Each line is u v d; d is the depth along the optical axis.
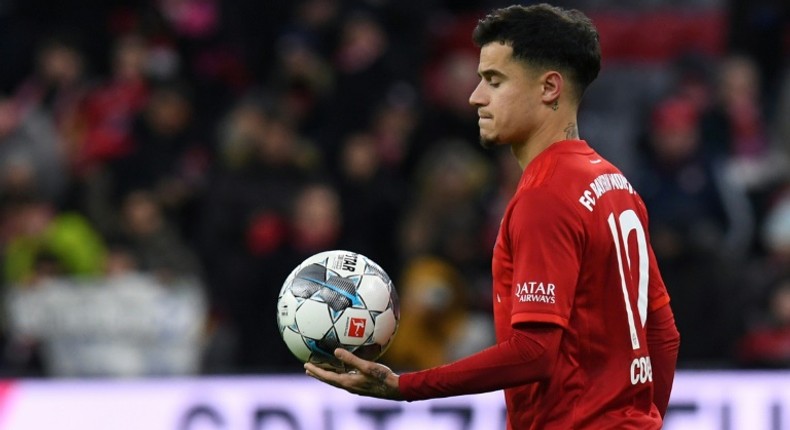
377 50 44.81
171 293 35.34
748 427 28.56
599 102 46.72
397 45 45.88
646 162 40.53
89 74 47.38
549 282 15.02
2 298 35.31
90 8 48.62
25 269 35.25
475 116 44.00
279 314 16.62
